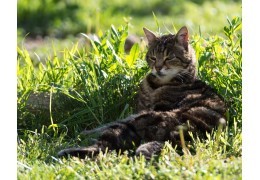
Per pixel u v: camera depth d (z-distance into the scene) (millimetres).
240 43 9844
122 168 7492
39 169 7676
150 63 9812
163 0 21469
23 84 10195
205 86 9602
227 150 8367
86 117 9633
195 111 8727
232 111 9227
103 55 10156
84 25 18672
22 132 9430
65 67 10273
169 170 7230
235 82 9500
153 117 8484
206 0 21891
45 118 9719
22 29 18641
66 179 7391
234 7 20750
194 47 10281
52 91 9977
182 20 19422
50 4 19672
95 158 8055
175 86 9555
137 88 9945
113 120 9648
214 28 18031
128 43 14266
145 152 7949
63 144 8820
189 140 8445
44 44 16969
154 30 18031
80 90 10000
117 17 19094
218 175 7082
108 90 9773
